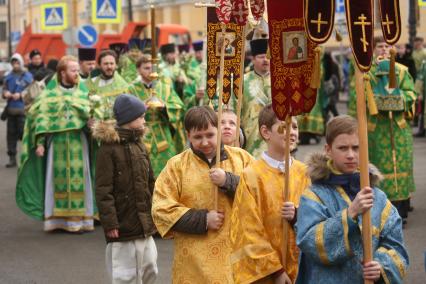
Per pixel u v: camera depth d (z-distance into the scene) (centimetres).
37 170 1923
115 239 1198
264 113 928
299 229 781
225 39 1112
